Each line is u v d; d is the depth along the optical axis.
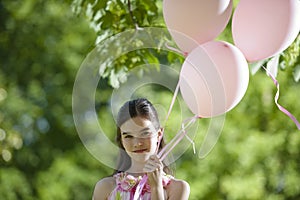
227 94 3.87
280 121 10.19
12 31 11.75
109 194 3.75
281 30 3.89
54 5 11.45
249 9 3.93
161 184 3.56
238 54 3.90
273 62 4.59
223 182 10.06
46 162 11.74
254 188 10.02
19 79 11.76
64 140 11.80
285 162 10.31
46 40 11.64
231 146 10.06
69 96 11.77
